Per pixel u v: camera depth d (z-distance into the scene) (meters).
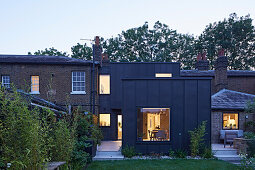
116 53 31.62
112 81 13.80
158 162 7.30
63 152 5.04
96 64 13.52
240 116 12.13
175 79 8.85
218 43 31.59
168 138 8.72
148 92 8.82
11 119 3.44
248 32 32.09
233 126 12.13
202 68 17.59
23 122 3.52
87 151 7.50
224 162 7.38
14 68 13.08
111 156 8.37
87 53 31.16
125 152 8.30
